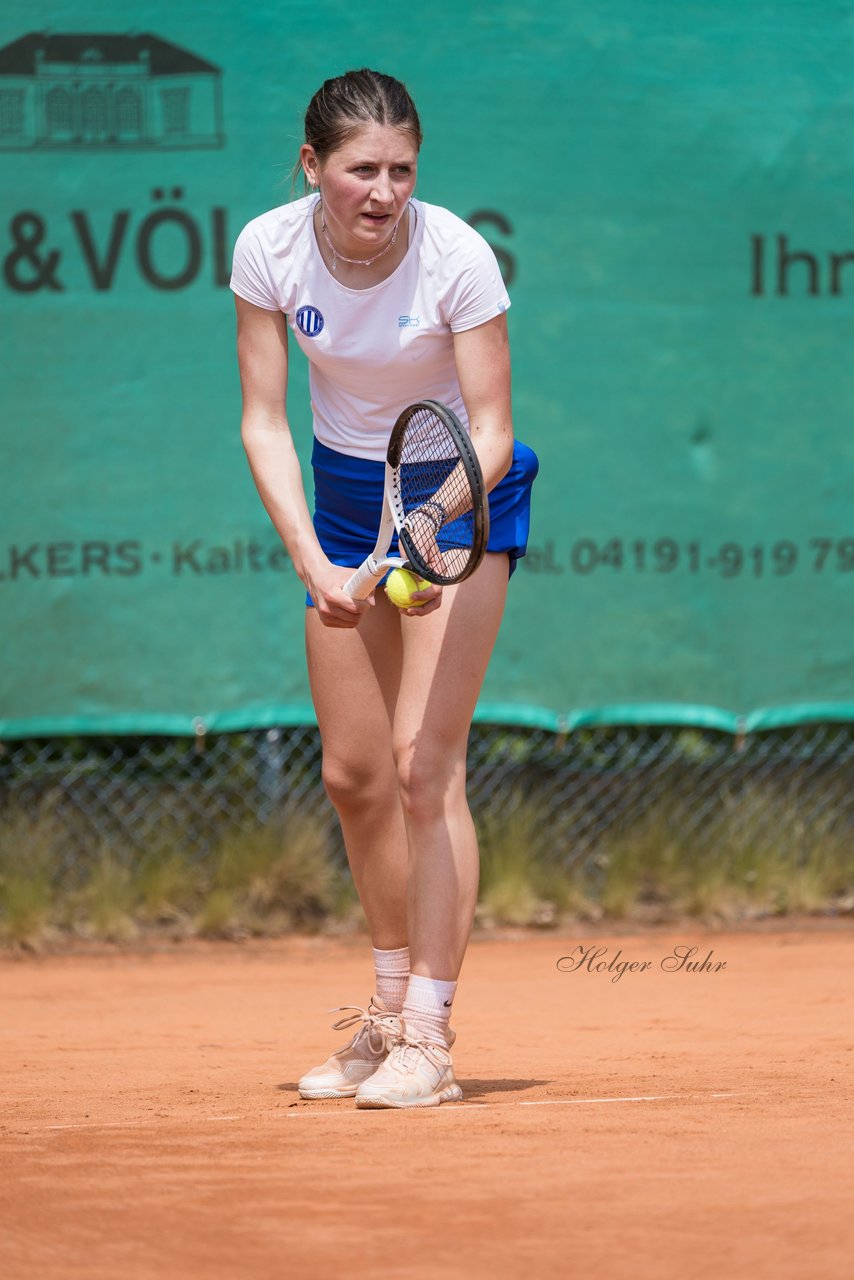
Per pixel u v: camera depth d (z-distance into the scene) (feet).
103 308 76.69
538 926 80.18
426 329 36.70
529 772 84.17
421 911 37.55
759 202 80.18
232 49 77.20
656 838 82.84
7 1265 23.85
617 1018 56.54
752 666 80.38
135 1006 62.03
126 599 76.64
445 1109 36.60
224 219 77.36
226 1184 28.55
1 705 75.97
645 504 79.46
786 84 80.33
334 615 36.63
